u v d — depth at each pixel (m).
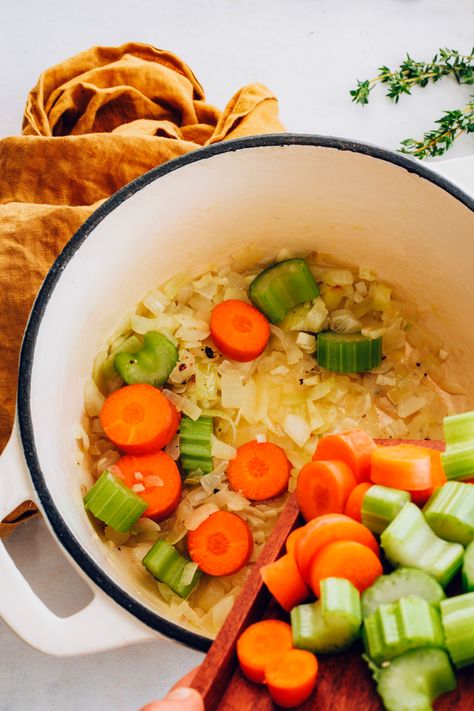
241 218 0.46
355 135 0.60
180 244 0.46
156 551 0.44
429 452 0.37
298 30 0.62
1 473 0.39
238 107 0.52
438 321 0.48
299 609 0.34
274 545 0.37
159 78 0.54
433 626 0.33
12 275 0.48
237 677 0.35
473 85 0.60
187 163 0.42
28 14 0.61
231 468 0.45
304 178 0.44
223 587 0.45
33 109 0.54
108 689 0.51
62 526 0.38
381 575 0.34
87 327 0.44
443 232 0.44
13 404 0.48
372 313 0.48
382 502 0.35
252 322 0.47
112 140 0.50
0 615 0.38
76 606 0.52
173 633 0.37
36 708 0.51
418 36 0.62
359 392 0.48
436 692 0.33
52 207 0.49
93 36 0.61
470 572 0.34
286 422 0.46
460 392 0.49
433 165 0.44
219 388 0.46
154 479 0.45
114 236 0.43
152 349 0.46
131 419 0.44
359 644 0.34
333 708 0.34
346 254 0.48
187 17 0.62
